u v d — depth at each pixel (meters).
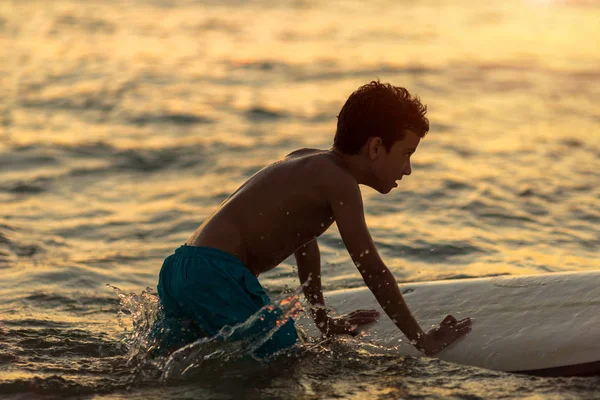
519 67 18.31
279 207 3.74
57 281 5.35
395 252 6.06
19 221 6.96
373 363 3.66
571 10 31.83
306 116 12.52
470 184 8.26
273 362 3.59
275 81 16.17
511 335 3.78
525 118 12.47
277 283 5.36
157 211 7.36
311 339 4.03
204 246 3.71
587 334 3.67
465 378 3.46
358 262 3.71
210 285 3.62
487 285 4.39
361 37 23.75
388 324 4.15
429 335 3.83
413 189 8.04
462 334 3.85
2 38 21.42
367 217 7.06
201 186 8.30
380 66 18.28
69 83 15.26
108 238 6.54
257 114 12.61
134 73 16.64
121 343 4.05
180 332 3.70
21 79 15.57
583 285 4.12
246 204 3.78
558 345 3.64
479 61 19.23
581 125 11.85
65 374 3.54
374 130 3.73
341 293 4.74
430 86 15.75
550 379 3.44
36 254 6.03
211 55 19.64
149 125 11.67
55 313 4.66
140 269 5.73
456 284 4.50
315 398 3.22
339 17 29.00
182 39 22.53
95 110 12.77
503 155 9.75
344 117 3.82
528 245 6.21
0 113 12.35
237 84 15.67
